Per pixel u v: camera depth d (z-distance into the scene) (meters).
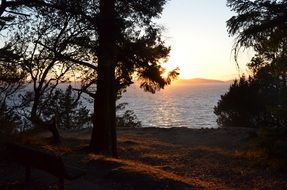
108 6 16.80
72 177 8.67
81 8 16.34
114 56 17.17
